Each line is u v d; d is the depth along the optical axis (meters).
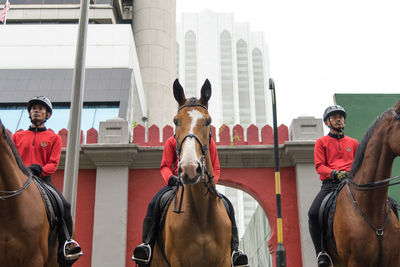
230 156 12.54
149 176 12.62
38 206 5.09
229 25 142.12
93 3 33.53
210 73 132.38
